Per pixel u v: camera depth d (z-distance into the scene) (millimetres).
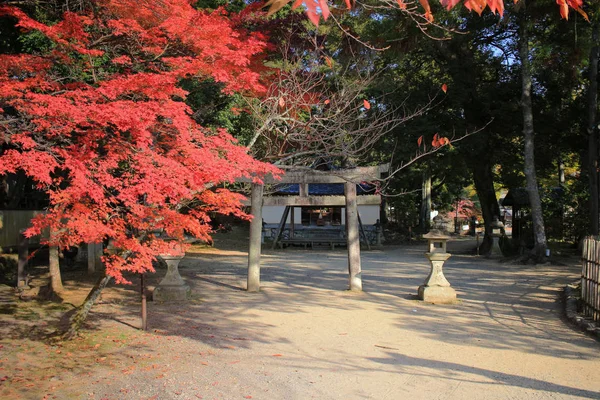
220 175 6301
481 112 20312
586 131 20172
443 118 19766
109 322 8766
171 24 7496
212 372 6062
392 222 37250
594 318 8406
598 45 16562
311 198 12828
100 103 6742
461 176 33031
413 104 18016
